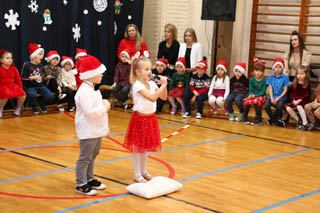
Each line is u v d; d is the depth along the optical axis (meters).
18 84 5.57
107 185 3.14
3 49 5.54
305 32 6.86
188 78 6.12
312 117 5.41
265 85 5.76
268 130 5.38
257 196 3.04
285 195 3.08
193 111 6.53
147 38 7.57
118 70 6.45
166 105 6.97
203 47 7.34
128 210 2.68
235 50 7.55
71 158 3.81
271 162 3.94
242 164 3.84
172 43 6.66
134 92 3.19
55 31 6.33
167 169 3.60
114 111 6.16
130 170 3.53
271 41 7.16
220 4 6.41
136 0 7.21
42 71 5.91
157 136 3.25
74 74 6.15
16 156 3.80
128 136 3.22
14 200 2.77
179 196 2.97
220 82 6.03
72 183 3.16
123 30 7.29
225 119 5.98
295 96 5.61
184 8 7.33
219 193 3.06
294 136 5.10
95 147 3.00
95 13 6.78
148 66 3.17
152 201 2.85
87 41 6.71
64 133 4.75
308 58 5.78
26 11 5.89
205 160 3.92
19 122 5.20
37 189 3.00
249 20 7.36
